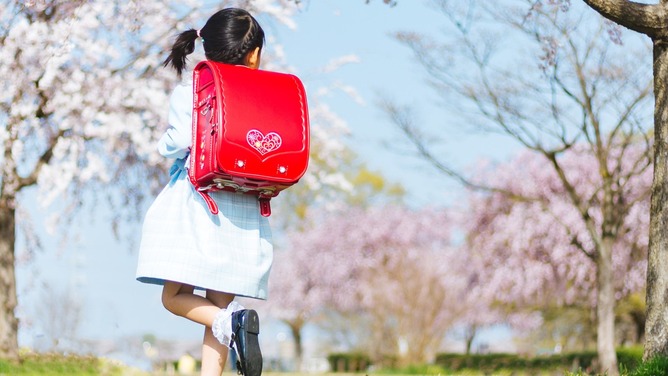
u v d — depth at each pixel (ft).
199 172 9.73
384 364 80.53
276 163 9.57
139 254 10.11
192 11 37.65
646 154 52.44
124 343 46.37
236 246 10.05
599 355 53.01
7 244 37.22
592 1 17.33
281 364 110.22
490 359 75.05
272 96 9.75
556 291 76.54
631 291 71.46
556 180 70.85
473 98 51.39
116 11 34.68
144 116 37.50
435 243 102.42
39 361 36.09
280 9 38.60
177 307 10.14
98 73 35.76
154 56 37.73
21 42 31.58
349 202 131.54
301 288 105.50
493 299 79.10
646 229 67.72
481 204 77.36
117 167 42.50
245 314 9.60
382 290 80.94
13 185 36.60
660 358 16.67
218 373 10.26
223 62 10.52
